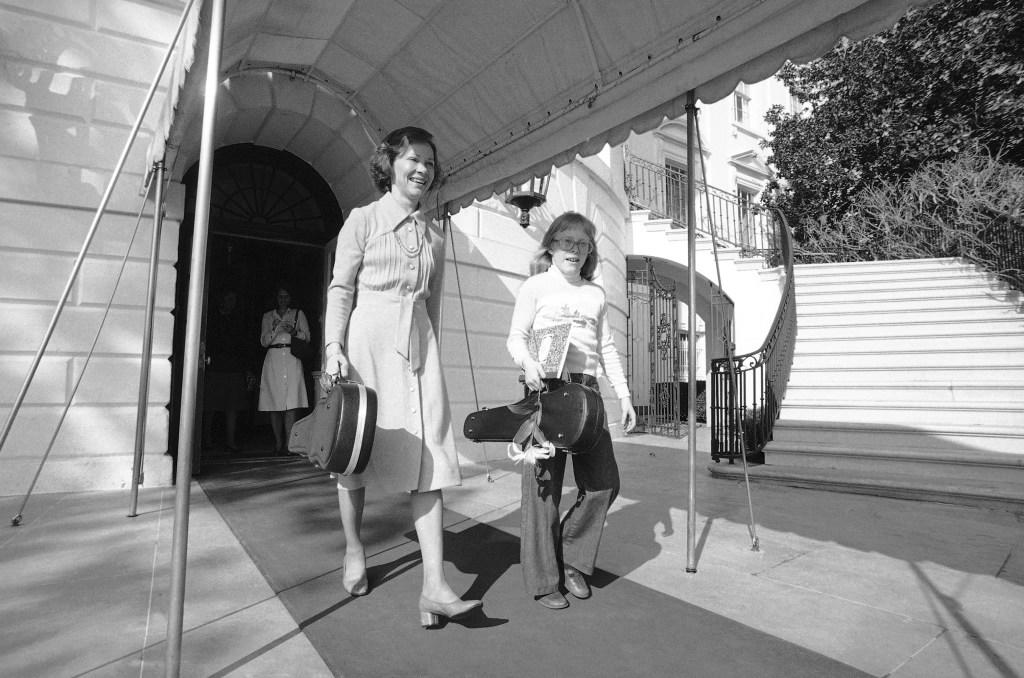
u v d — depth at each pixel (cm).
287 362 629
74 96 457
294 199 653
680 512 413
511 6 313
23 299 435
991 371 621
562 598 238
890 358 691
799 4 238
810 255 1123
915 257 968
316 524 349
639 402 1244
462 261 679
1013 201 766
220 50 188
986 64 942
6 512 369
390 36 377
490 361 704
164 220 474
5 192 432
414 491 219
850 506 444
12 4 440
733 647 203
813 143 1294
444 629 212
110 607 221
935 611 239
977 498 443
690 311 311
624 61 304
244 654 187
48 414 436
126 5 477
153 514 370
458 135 435
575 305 260
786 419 643
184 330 527
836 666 190
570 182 884
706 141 1503
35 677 168
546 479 240
